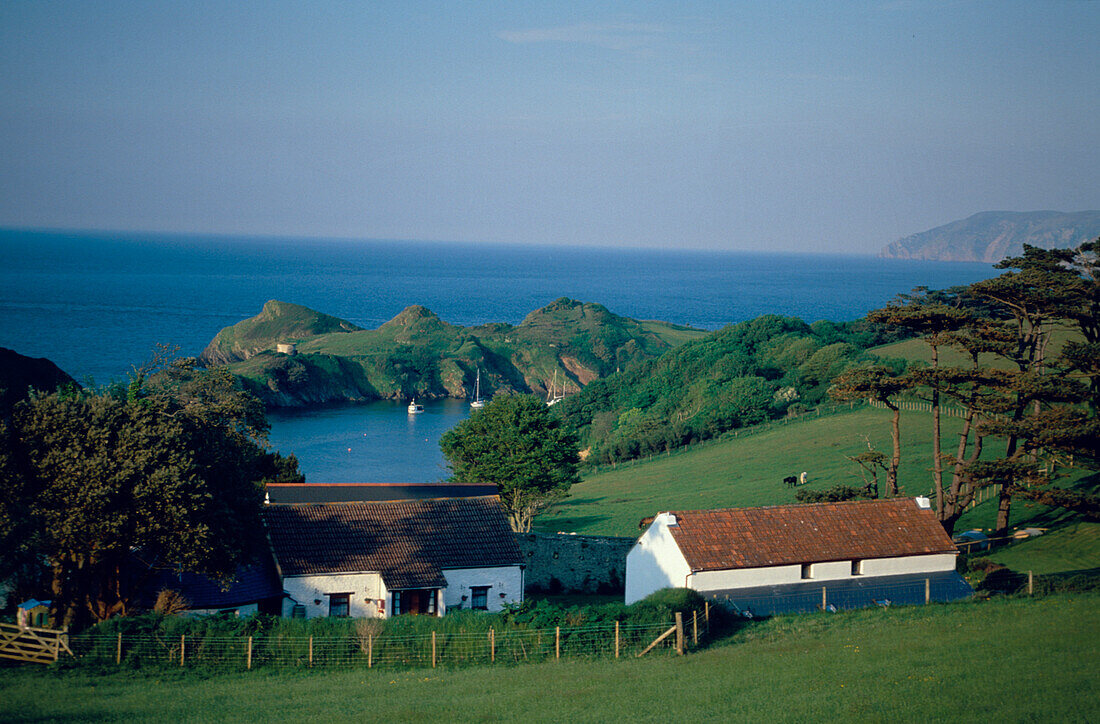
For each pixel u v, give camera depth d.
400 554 43.53
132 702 28.14
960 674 28.17
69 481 33.53
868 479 75.25
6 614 36.53
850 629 35.50
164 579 39.72
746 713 25.75
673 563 41.53
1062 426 49.84
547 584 54.34
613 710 26.67
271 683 30.58
